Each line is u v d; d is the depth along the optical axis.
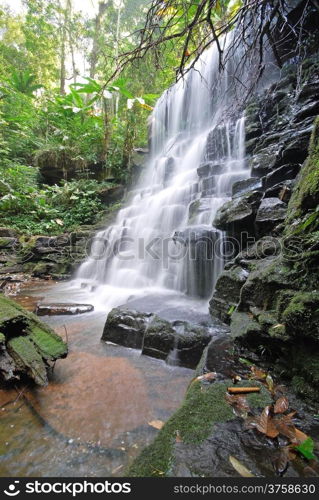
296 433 1.23
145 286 5.41
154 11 2.34
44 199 8.95
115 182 10.74
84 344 3.00
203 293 3.91
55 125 11.84
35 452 1.51
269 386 1.64
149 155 10.83
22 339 2.42
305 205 2.17
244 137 5.76
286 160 3.79
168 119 9.90
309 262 1.78
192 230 3.99
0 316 2.39
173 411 1.88
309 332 1.52
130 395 2.07
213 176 5.41
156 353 2.68
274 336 1.77
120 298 4.70
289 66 5.53
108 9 14.16
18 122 11.48
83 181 10.04
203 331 2.58
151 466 1.11
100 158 10.54
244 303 2.41
